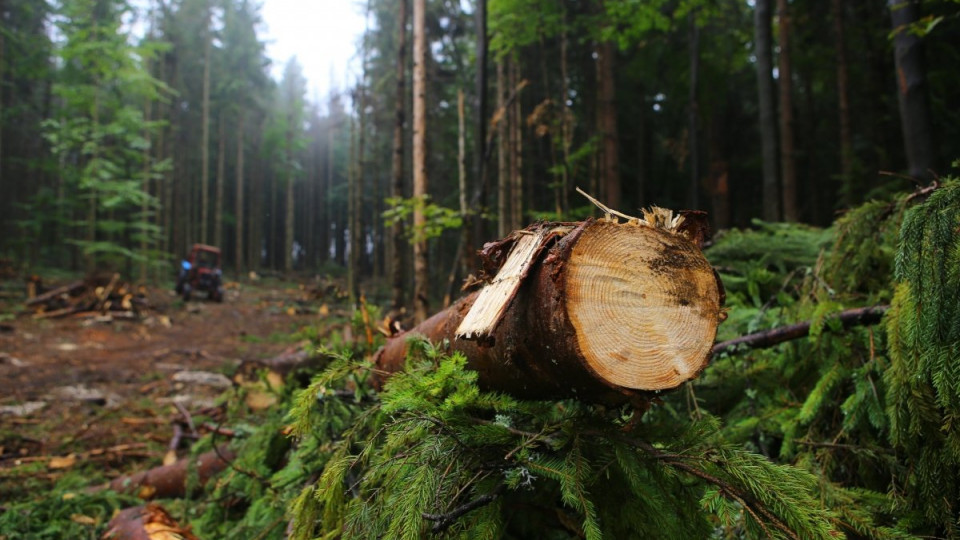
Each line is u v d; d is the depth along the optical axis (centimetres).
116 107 1323
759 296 320
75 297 1191
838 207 824
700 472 126
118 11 1319
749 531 121
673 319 122
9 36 1496
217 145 2984
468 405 145
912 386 155
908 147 361
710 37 1130
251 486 273
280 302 1606
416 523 120
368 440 164
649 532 131
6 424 489
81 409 548
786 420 203
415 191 483
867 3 924
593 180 829
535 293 125
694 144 934
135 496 328
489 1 716
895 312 173
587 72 1139
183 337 1030
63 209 1537
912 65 359
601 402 132
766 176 733
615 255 120
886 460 169
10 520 275
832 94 1325
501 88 841
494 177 1174
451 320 174
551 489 167
